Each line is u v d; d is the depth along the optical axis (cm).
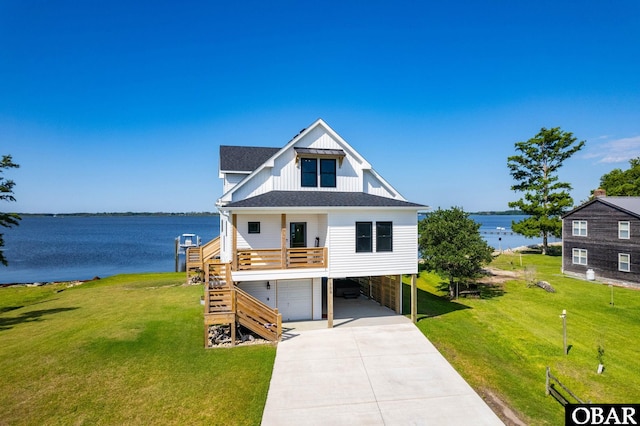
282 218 1733
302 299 1920
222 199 1969
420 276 3216
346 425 1019
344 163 2133
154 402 1080
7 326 1759
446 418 1058
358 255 1795
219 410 1059
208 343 1490
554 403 1170
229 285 1716
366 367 1355
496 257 4225
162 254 6328
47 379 1180
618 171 5519
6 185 2050
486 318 1983
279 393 1169
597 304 2284
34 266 5022
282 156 2047
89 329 1630
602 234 2967
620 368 1429
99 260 5591
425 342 1592
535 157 4650
